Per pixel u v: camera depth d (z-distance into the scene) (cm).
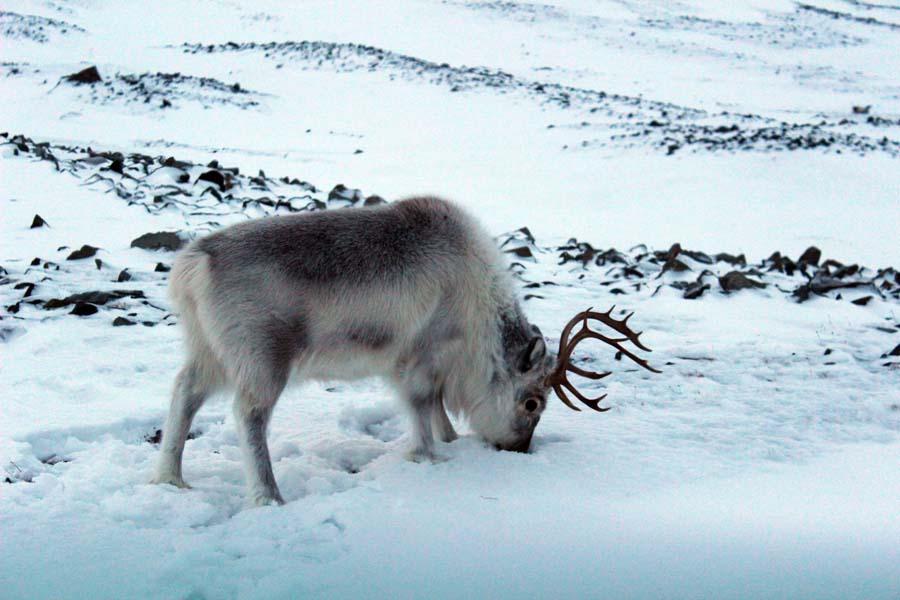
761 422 655
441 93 5700
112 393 646
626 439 607
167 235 1193
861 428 652
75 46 7244
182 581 377
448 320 541
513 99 5606
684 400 716
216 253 484
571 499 494
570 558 417
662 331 979
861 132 4984
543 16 11250
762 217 2456
